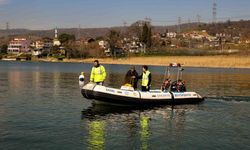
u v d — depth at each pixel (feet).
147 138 48.29
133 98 72.18
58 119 59.93
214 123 59.47
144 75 76.95
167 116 64.95
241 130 54.34
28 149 42.32
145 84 76.89
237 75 212.23
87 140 46.57
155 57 440.86
